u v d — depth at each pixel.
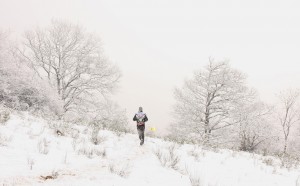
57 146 6.79
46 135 7.90
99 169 5.34
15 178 4.05
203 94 27.41
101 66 28.05
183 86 27.69
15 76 20.44
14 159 4.99
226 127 26.20
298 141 28.75
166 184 5.07
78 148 7.08
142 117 10.83
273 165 9.73
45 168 4.79
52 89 23.39
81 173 4.86
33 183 3.98
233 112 26.03
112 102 27.86
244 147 27.80
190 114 26.64
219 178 6.36
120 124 19.27
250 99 26.69
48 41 27.02
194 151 9.93
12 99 18.97
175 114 27.38
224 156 10.04
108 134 11.30
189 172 6.41
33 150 5.93
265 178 7.23
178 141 12.86
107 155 7.03
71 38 27.73
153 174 5.66
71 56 27.62
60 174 4.61
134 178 5.11
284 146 28.53
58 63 27.73
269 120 28.73
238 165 8.60
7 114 9.30
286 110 29.47
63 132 8.90
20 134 7.20
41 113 16.77
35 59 27.05
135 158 7.29
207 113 27.00
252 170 8.11
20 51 26.36
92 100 27.64
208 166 7.60
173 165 6.64
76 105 26.89
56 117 15.94
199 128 25.61
